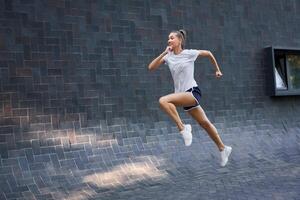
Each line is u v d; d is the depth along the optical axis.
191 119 16.56
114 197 11.78
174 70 9.11
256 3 19.09
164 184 13.15
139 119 15.36
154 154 14.96
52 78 13.78
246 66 18.52
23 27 13.41
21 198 11.56
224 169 14.88
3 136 12.77
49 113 13.62
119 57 15.15
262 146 17.59
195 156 15.58
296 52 20.03
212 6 17.66
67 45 14.12
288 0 20.23
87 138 14.16
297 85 20.36
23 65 13.31
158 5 16.16
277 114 19.33
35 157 13.05
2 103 12.88
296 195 11.41
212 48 17.53
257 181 13.13
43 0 13.80
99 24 14.80
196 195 11.68
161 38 16.12
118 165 14.00
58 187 12.38
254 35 18.91
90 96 14.45
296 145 18.61
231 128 17.56
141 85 15.54
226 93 17.77
